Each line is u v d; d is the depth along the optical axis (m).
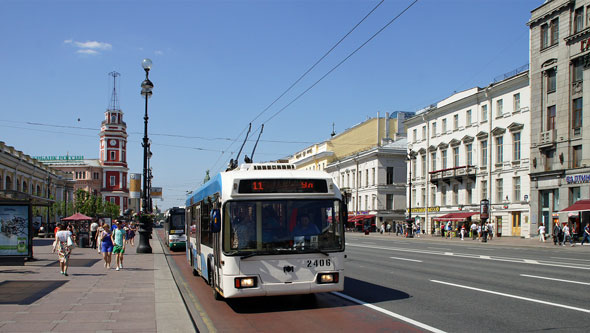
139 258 22.83
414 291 11.59
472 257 22.25
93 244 30.86
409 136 63.97
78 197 83.25
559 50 39.88
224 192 9.43
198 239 14.30
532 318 8.27
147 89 25.11
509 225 45.31
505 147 46.00
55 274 15.52
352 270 16.72
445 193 55.84
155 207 111.19
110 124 115.31
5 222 16.81
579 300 9.92
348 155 81.69
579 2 38.22
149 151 39.41
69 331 7.45
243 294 9.03
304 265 9.31
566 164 38.81
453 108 54.12
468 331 7.47
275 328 8.15
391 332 7.56
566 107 39.06
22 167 57.12
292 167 10.49
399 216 68.94
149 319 8.36
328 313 9.22
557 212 39.75
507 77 46.72
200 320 8.88
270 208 9.41
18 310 9.20
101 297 10.77
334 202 9.75
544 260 20.31
